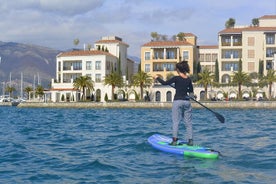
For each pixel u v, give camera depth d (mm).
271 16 108188
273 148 13977
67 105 92812
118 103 86812
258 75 95562
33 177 9695
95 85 105188
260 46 101562
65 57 109750
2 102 126312
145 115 49344
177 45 105000
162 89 97000
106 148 14641
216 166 10859
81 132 21969
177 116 13391
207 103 78688
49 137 19219
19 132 22453
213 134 19641
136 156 12594
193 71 104688
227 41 104250
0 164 11523
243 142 15977
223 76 103938
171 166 10930
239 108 77250
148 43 108062
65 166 11055
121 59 118688
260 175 9664
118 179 9414
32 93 143750
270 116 44750
